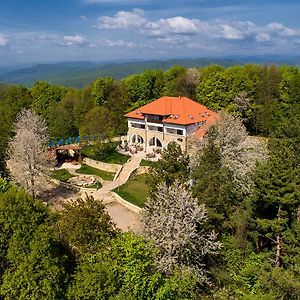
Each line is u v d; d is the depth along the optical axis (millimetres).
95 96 102750
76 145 88312
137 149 84750
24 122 82250
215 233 36844
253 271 32625
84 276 26391
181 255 33125
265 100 96125
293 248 33438
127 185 68812
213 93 98438
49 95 108062
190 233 32406
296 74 93188
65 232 30281
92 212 31734
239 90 97875
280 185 33875
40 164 65750
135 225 43938
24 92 108125
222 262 35500
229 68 107500
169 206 34250
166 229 32688
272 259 35438
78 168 80812
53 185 72312
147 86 108312
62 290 26281
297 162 41469
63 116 91375
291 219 35094
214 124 55969
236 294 33094
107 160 81125
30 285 25312
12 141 71750
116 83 108500
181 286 29281
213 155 44156
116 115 99312
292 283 28859
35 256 25781
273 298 28672
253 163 46906
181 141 79125
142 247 27578
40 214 28484
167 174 41375
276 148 47781
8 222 27047
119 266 27016
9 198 28031
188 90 108625
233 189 40219
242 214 36562
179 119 79188
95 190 67625
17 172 63938
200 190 37812
